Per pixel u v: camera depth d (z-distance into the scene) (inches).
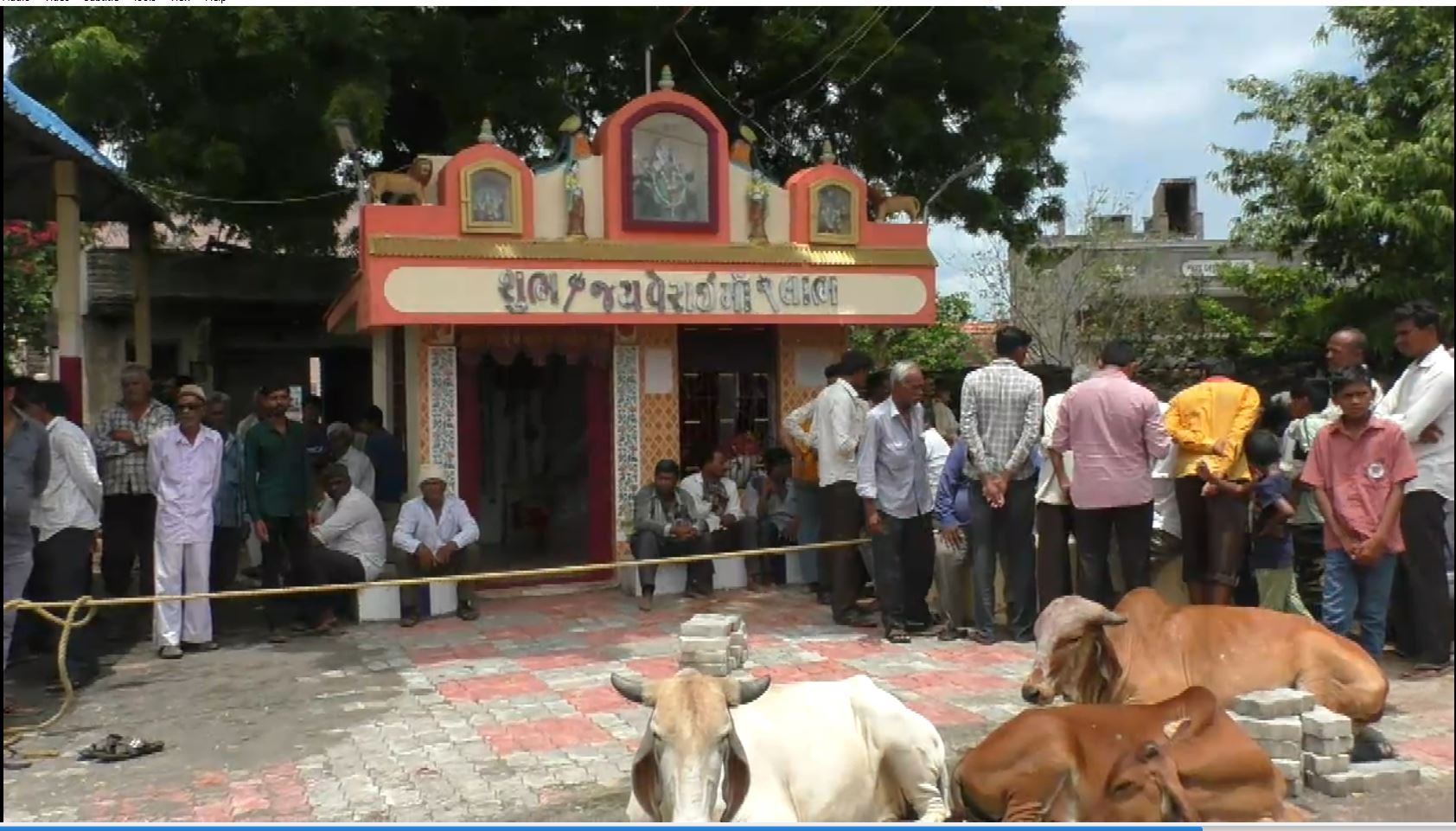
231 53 497.7
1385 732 245.1
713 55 591.8
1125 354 305.9
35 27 494.0
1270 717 218.8
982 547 335.6
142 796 226.4
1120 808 185.5
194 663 335.3
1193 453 303.1
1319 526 337.7
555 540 470.3
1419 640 287.9
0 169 351.9
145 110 517.3
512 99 536.4
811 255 439.5
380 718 276.4
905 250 456.4
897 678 299.6
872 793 192.2
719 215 432.8
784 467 443.5
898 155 594.9
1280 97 569.0
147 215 527.8
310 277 623.8
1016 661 316.2
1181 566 325.1
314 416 518.3
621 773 234.1
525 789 225.6
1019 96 609.6
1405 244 513.7
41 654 332.8
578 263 405.1
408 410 428.8
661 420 440.8
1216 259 737.0
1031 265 733.3
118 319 647.1
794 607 397.1
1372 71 545.3
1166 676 231.6
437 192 406.0
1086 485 303.6
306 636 365.1
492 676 313.1
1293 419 347.3
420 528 383.9
